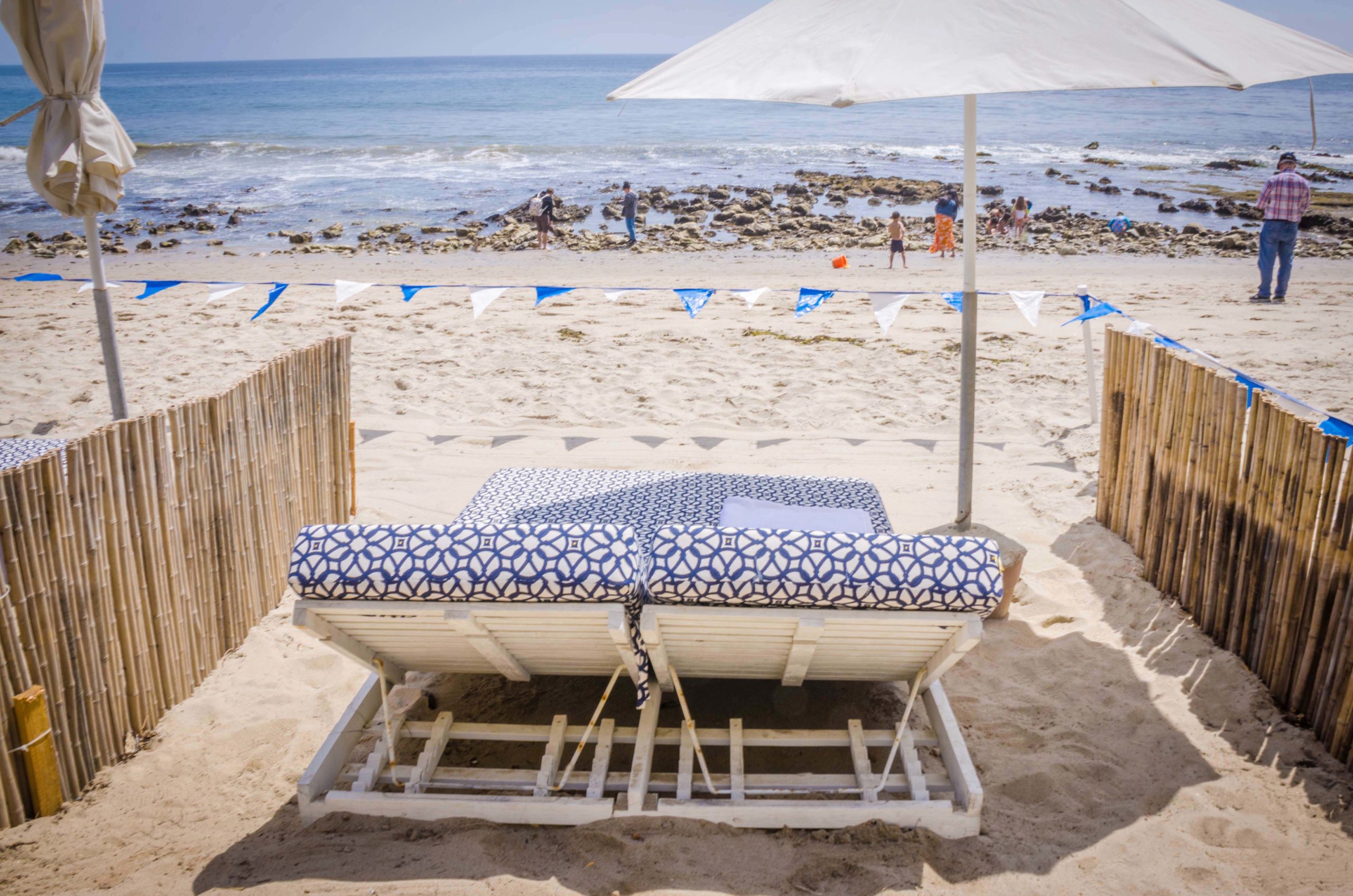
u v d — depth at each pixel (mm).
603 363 8664
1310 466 3303
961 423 4469
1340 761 3217
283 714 3652
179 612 3697
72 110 4480
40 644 3016
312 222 21656
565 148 38344
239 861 2850
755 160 34656
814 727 3570
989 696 3746
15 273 15250
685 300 5160
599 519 3898
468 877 2740
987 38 3166
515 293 12258
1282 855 2818
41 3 4297
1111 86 2902
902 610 2762
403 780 3168
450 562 2701
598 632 2961
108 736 3326
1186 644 4004
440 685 3861
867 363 8562
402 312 11016
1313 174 27516
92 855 2891
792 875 2758
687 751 3146
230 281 14148
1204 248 16672
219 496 3961
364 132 47125
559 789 3102
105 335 5277
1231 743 3365
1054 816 3049
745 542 2721
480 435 6875
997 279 13609
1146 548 4707
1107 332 5031
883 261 16016
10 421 7168
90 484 3188
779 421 7125
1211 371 4027
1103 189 25188
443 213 22938
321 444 4961
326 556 2732
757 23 3809
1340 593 3199
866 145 39906
